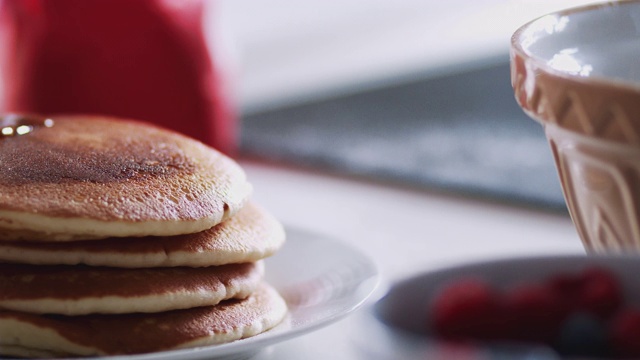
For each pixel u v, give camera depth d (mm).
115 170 885
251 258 902
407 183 1642
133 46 1508
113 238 863
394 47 3047
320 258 1021
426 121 2123
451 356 557
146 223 842
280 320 917
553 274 656
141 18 1500
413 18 3297
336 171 1764
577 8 806
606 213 744
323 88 2613
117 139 949
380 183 1669
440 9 3305
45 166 875
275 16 3205
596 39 797
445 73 2588
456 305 600
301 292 978
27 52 1512
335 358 877
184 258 867
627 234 742
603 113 699
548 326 599
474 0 3338
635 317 591
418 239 1306
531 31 785
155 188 874
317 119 2234
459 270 651
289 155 1889
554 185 1546
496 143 1874
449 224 1381
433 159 1777
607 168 723
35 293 843
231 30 3104
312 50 3152
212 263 879
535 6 3055
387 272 1127
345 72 2785
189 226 858
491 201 1513
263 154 1929
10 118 982
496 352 555
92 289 845
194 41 1560
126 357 774
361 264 982
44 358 841
